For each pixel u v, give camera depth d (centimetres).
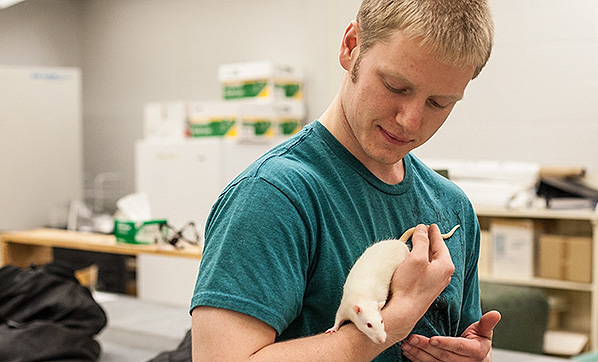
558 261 361
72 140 535
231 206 81
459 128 430
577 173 382
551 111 399
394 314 79
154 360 177
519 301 324
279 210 80
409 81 78
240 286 76
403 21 77
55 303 216
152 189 449
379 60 79
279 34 507
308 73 490
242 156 426
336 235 86
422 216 99
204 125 438
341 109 91
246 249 78
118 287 482
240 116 418
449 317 99
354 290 80
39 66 604
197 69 559
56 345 202
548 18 397
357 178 91
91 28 630
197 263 434
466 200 111
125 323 246
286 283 78
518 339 321
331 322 85
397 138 83
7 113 498
